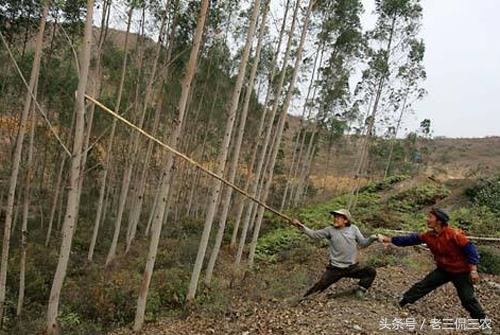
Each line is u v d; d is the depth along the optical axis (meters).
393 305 7.60
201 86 26.62
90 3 7.77
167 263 16.36
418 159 44.41
